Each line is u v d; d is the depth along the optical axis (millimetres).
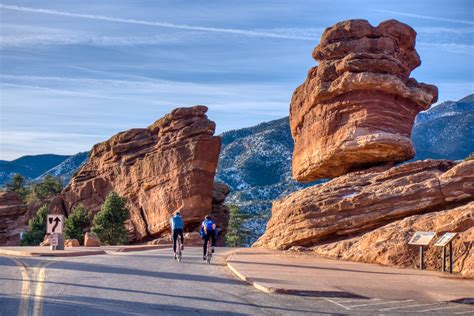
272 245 33312
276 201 36750
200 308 12984
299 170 37969
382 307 13992
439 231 23688
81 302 13141
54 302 13016
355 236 30141
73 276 17891
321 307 13758
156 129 72625
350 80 33250
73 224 68188
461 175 27859
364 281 18188
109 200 65562
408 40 35531
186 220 65188
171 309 12711
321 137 35188
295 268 21594
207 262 24406
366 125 33281
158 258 26109
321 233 30797
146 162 70125
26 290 14688
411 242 22594
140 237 69625
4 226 81125
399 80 33250
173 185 66625
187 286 16453
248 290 16172
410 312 13453
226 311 12742
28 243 70312
